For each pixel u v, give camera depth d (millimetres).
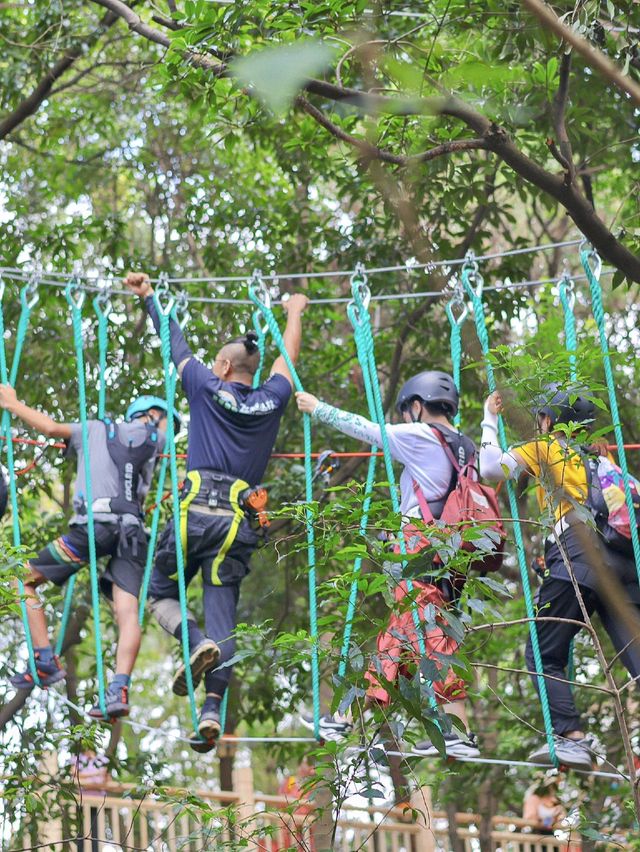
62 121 12789
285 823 5699
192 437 6629
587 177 8742
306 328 11711
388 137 6543
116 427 6805
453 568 5309
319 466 6402
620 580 6023
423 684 5086
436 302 10656
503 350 5254
